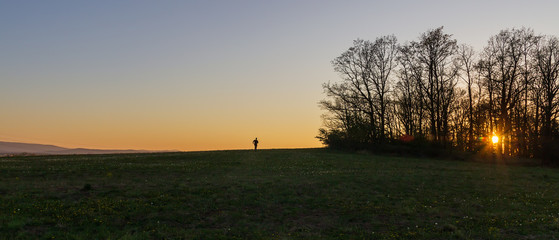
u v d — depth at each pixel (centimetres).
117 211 1602
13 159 3775
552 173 3291
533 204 1919
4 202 1612
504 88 4925
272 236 1377
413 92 5759
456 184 2525
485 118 5728
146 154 5119
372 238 1375
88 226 1385
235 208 1772
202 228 1459
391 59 5694
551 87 4784
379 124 5875
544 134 4428
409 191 2252
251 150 6181
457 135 5806
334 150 5994
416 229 1487
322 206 1855
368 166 3591
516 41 4722
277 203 1891
